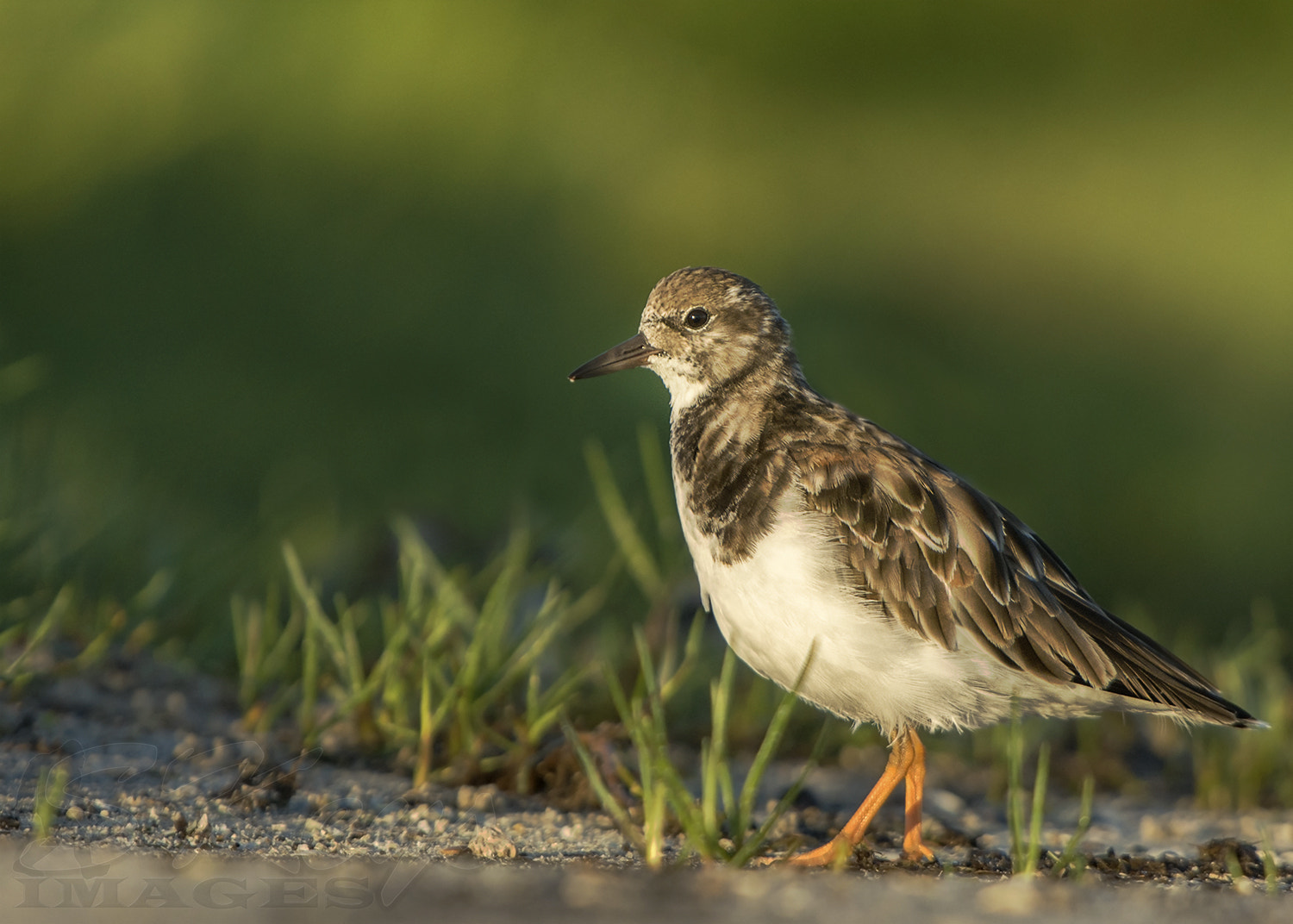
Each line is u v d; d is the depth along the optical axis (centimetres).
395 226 1959
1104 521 1588
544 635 808
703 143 2334
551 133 2238
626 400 1603
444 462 1460
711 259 2045
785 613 689
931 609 686
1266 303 2091
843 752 902
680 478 758
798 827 738
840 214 2230
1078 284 2094
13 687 785
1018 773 616
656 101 2428
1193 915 490
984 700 693
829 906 476
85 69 2108
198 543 1084
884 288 2041
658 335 790
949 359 1866
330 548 1088
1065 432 1733
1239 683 980
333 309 1775
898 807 791
